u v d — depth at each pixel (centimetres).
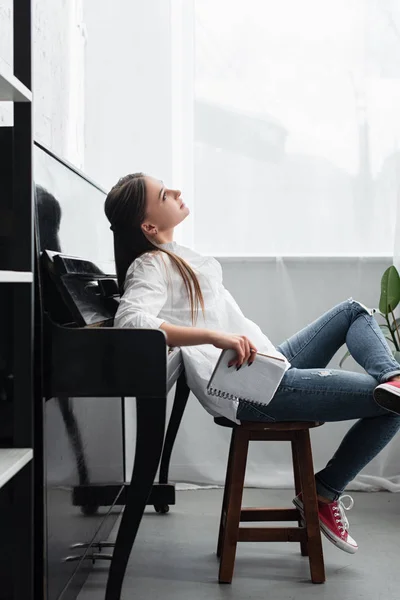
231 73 278
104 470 199
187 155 277
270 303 279
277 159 278
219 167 278
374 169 277
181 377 234
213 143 278
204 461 277
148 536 218
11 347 134
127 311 159
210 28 277
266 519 189
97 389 140
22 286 129
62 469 150
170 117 274
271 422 176
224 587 178
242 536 181
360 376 175
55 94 236
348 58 277
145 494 147
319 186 278
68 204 167
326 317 200
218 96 278
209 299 181
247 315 279
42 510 134
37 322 135
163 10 273
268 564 195
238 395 164
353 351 185
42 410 135
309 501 178
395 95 276
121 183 188
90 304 156
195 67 277
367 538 217
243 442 178
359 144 277
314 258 277
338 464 184
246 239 279
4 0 179
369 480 273
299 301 279
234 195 278
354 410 174
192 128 277
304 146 278
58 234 156
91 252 190
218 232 279
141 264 173
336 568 192
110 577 151
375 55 276
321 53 277
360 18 276
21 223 130
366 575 187
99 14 273
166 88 274
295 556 201
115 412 219
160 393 141
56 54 237
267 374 163
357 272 279
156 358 140
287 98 278
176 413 239
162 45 273
